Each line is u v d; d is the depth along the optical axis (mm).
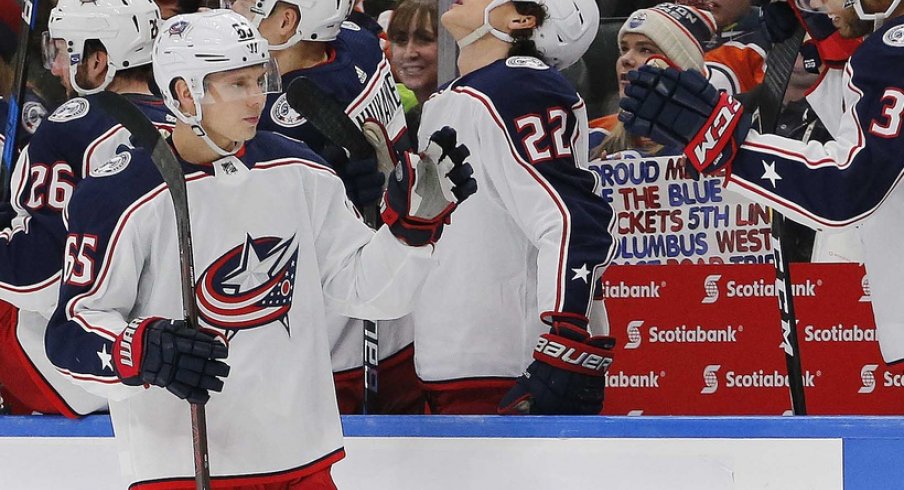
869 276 10344
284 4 11797
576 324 10555
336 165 11070
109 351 7996
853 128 9148
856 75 9266
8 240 10852
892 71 9039
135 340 7801
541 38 11406
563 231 10617
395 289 8602
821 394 12453
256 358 8594
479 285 11219
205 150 8586
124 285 8359
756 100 10758
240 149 8719
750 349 12508
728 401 12594
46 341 8375
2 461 10805
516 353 11312
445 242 11281
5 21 13891
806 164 8875
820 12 9805
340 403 12234
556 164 10828
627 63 12852
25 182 11094
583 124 11266
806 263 12406
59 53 11555
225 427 8539
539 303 10719
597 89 13117
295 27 11875
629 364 12789
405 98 13578
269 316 8648
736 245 12711
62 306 8328
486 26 11430
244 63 8359
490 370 11266
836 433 9773
